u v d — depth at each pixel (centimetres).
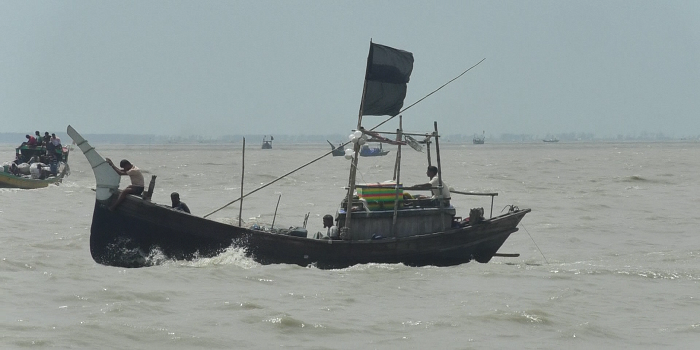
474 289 6456
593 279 7012
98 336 4784
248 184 19588
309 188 18112
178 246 6969
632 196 15750
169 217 6888
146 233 6894
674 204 14100
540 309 5694
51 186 16650
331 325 5200
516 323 5378
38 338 4678
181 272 6712
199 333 4928
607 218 12112
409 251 7288
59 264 7175
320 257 7088
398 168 7325
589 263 8094
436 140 7388
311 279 6631
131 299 5772
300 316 5400
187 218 6912
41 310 5391
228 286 6288
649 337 5128
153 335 4856
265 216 12088
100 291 5981
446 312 5625
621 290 6556
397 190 7250
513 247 9438
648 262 8144
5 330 4838
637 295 6372
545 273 7250
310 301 5875
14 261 7150
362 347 4766
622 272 7319
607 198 15325
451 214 7450
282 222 11400
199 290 6119
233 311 5491
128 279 6456
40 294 5853
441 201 7412
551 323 5391
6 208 12212
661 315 5722
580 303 6056
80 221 10875
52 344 4588
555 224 11431
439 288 6444
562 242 9806
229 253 7056
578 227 11100
